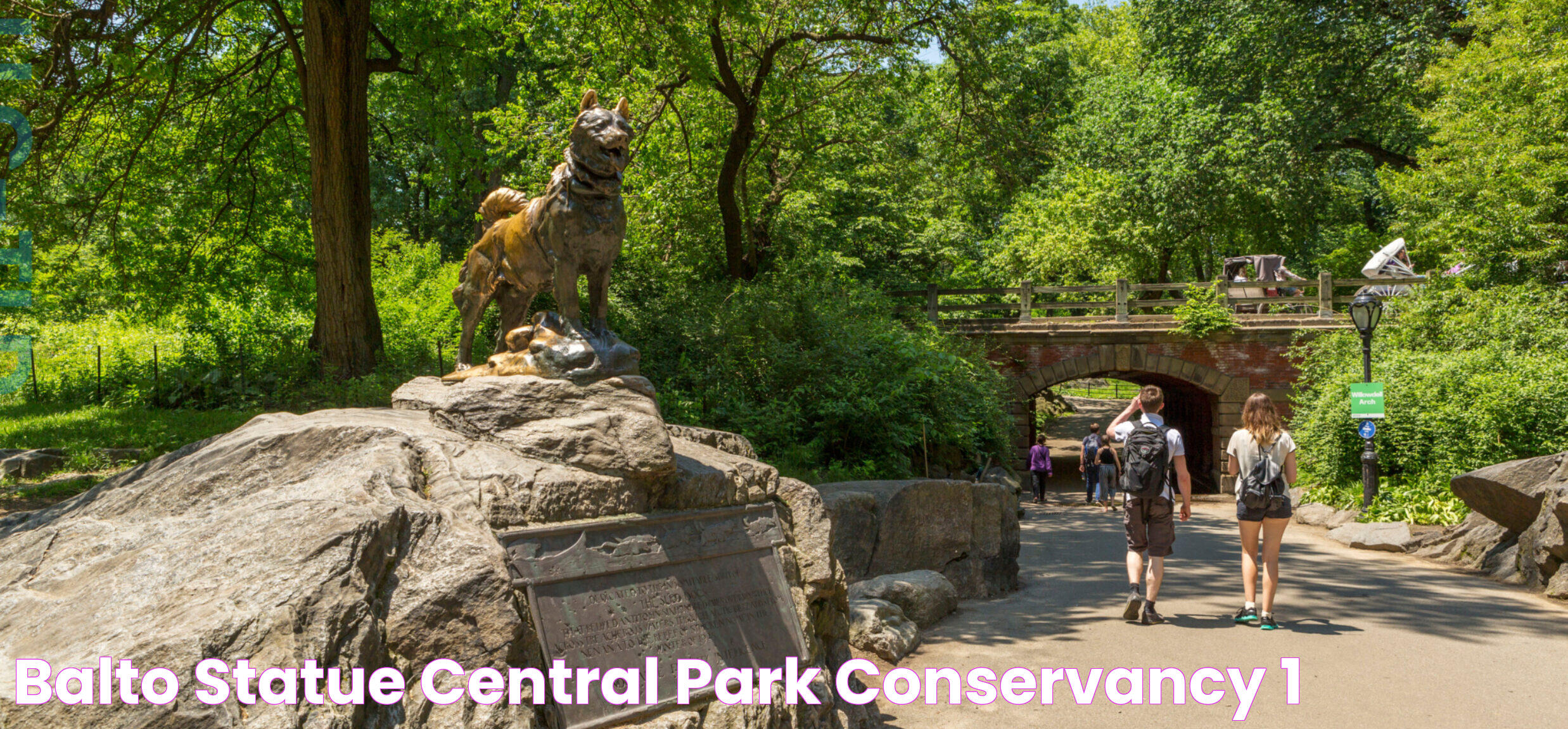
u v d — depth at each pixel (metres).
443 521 3.22
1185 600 7.30
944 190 32.25
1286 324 20.39
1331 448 14.67
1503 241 16.62
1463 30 22.02
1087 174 28.66
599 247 4.33
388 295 21.41
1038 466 18.44
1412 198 19.16
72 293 18.39
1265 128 23.59
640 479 3.89
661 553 3.78
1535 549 7.67
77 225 14.98
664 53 15.94
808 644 4.09
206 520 3.09
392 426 3.79
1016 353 21.50
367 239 13.97
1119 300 21.25
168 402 14.38
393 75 18.98
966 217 36.31
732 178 18.62
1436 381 13.97
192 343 16.17
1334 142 24.75
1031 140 21.83
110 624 2.57
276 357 14.86
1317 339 19.59
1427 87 19.20
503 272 4.77
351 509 2.99
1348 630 6.20
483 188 18.22
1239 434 6.47
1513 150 16.69
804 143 20.72
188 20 12.13
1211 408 22.47
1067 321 21.31
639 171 18.31
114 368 15.95
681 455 4.41
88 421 12.50
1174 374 20.91
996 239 36.06
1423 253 23.12
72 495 8.82
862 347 15.12
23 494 8.71
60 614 2.69
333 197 13.52
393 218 30.94
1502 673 5.21
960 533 7.73
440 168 19.12
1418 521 11.17
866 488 7.36
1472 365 13.96
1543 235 16.36
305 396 13.25
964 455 16.23
